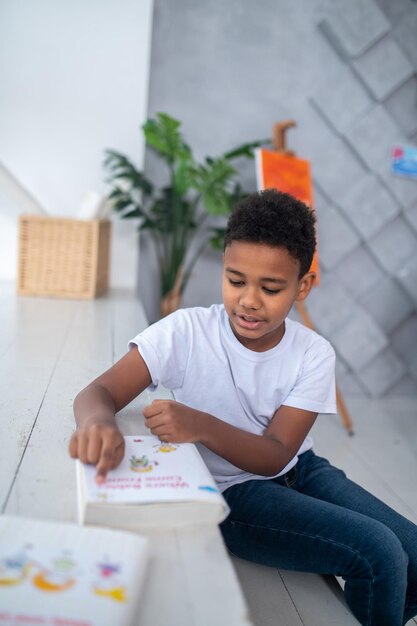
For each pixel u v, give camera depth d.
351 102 2.73
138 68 2.44
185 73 2.59
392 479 1.98
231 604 0.53
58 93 2.42
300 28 2.63
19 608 0.47
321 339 1.05
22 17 2.35
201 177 2.36
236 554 1.08
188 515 0.65
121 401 0.94
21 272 2.29
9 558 0.53
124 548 0.57
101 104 2.45
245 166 2.70
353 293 2.91
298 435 0.97
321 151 2.75
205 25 2.57
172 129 2.29
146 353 0.97
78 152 2.47
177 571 0.57
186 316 1.04
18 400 1.09
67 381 1.24
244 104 2.65
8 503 0.68
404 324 2.98
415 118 2.80
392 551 0.90
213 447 0.84
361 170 2.80
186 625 0.50
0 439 0.88
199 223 2.70
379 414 2.72
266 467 0.89
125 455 0.76
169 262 2.59
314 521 0.96
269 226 0.86
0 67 2.37
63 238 2.29
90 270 2.30
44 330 1.72
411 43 2.73
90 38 2.39
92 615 0.47
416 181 2.84
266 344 1.00
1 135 2.42
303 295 0.98
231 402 1.02
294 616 1.07
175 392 1.06
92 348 1.55
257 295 0.88
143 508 0.63
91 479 0.68
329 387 1.01
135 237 2.60
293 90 2.68
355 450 2.24
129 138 2.49
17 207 2.52
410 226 2.89
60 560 0.54
